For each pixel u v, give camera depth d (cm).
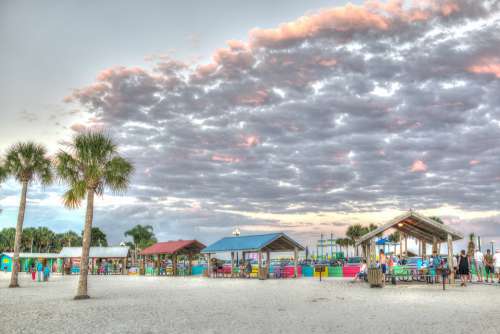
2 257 8175
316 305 1842
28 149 3484
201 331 1229
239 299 2173
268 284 3397
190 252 5984
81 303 2080
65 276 5762
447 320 1359
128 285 3534
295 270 4616
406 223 3231
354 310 1648
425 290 2461
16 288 3281
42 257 7944
